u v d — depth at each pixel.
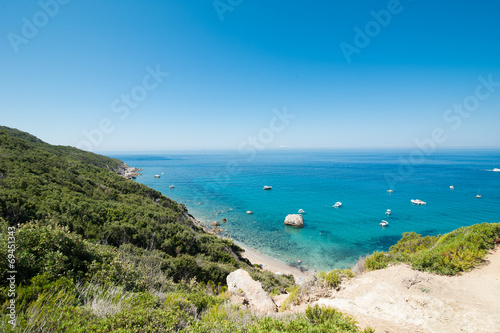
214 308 7.17
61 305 5.07
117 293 6.46
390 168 181.75
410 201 76.94
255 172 168.12
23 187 23.17
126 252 13.76
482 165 186.62
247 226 56.34
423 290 8.34
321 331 5.09
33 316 4.38
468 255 9.70
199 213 67.25
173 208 46.47
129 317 4.92
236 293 11.08
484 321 6.39
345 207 72.69
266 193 96.19
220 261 23.94
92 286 6.52
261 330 5.04
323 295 9.80
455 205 70.31
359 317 7.29
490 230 11.49
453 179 117.75
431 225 54.69
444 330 6.35
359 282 10.07
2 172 25.34
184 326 5.45
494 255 10.04
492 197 79.00
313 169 185.38
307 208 72.69
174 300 6.94
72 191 28.17
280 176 146.25
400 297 8.17
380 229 53.28
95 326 4.43
